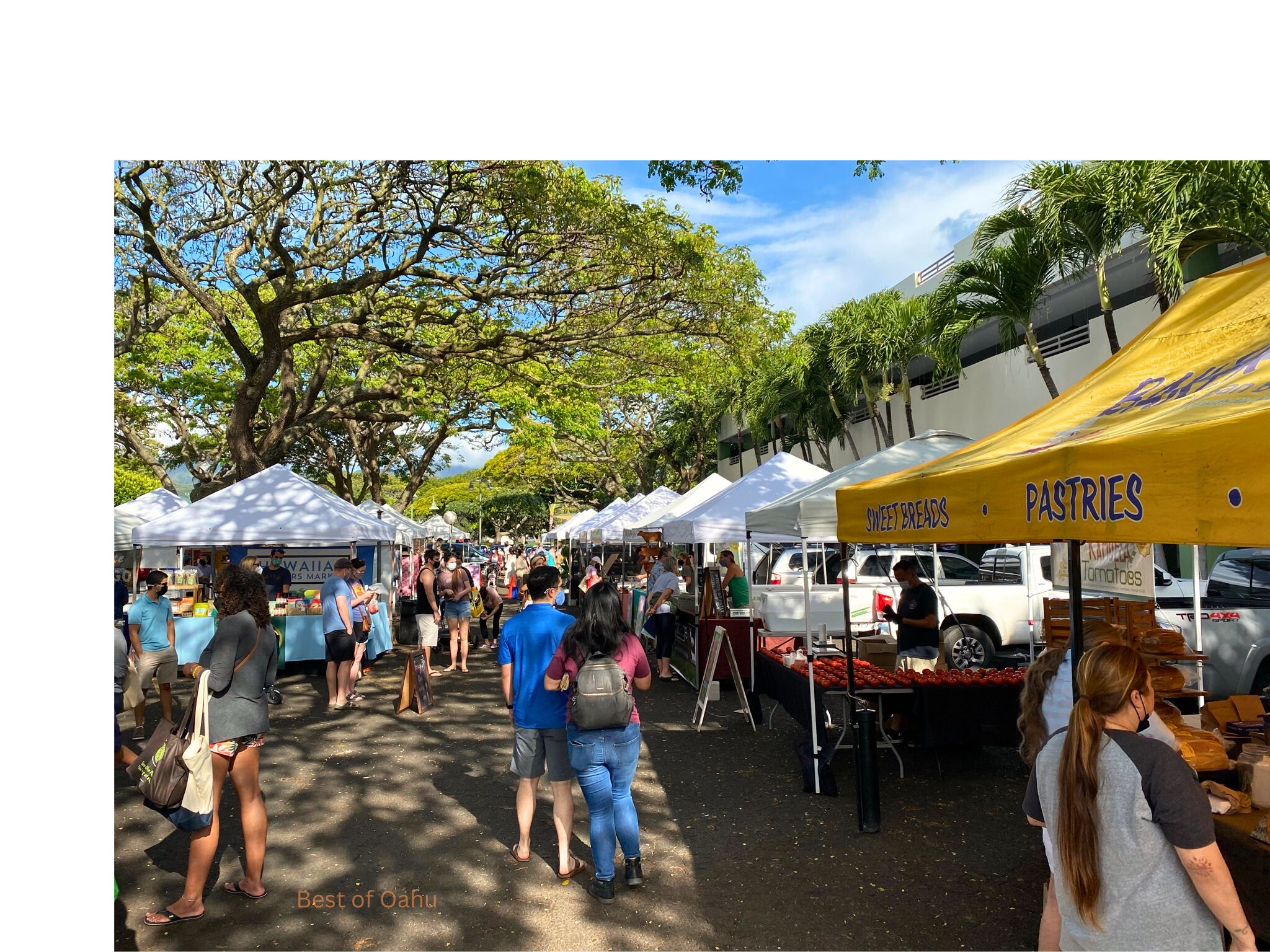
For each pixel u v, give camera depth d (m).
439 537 34.72
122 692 7.70
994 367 21.97
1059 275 17.77
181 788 4.45
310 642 13.30
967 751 8.10
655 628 13.73
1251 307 3.98
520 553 33.62
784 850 5.57
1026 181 13.86
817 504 6.80
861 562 14.55
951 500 3.83
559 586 5.55
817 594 10.30
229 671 4.70
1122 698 2.54
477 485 52.59
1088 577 5.72
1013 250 14.88
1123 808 2.45
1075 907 2.53
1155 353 4.37
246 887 4.90
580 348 15.71
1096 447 2.64
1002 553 14.24
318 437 30.62
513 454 45.41
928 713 6.93
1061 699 4.18
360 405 20.31
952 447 8.05
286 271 13.99
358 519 12.91
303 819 6.30
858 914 4.61
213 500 12.59
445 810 6.50
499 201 12.70
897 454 7.81
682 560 19.14
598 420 18.89
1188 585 11.34
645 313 15.00
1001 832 5.85
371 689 11.91
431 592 11.97
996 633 13.12
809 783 6.85
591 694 4.75
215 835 4.67
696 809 6.47
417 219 13.50
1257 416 2.03
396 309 16.05
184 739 4.52
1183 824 2.37
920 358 25.70
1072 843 2.52
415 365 18.17
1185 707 6.41
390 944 4.33
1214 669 9.37
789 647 9.84
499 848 5.70
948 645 12.56
